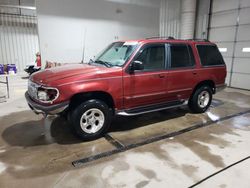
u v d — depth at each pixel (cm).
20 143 328
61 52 755
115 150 308
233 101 615
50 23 713
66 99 297
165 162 278
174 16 1024
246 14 805
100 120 342
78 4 749
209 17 957
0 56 1171
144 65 365
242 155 299
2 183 231
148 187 228
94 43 815
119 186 229
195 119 449
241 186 232
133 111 370
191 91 447
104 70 327
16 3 1159
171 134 369
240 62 852
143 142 336
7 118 441
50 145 322
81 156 290
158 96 392
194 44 442
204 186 231
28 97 345
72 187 226
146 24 927
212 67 470
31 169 258
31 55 1257
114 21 839
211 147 321
